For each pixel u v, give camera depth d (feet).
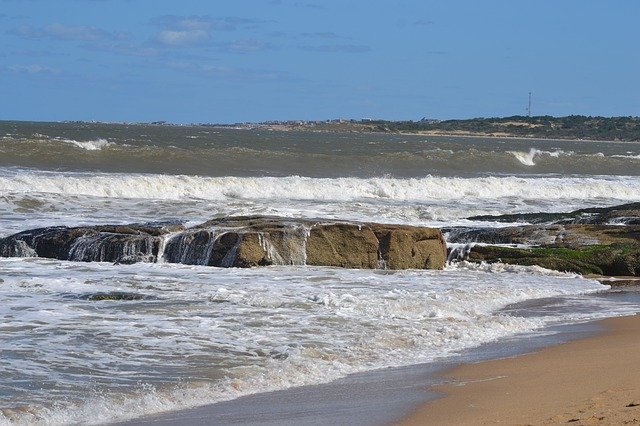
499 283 76.23
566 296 72.33
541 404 35.76
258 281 70.23
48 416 36.01
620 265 85.35
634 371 41.75
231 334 50.98
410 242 82.17
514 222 112.98
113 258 79.00
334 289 67.56
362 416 35.60
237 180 149.48
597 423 31.07
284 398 39.27
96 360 44.62
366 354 47.98
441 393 39.29
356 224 81.25
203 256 78.59
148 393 39.60
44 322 52.21
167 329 51.60
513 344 51.57
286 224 80.48
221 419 35.81
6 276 68.74
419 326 55.31
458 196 164.45
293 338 50.60
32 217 103.30
